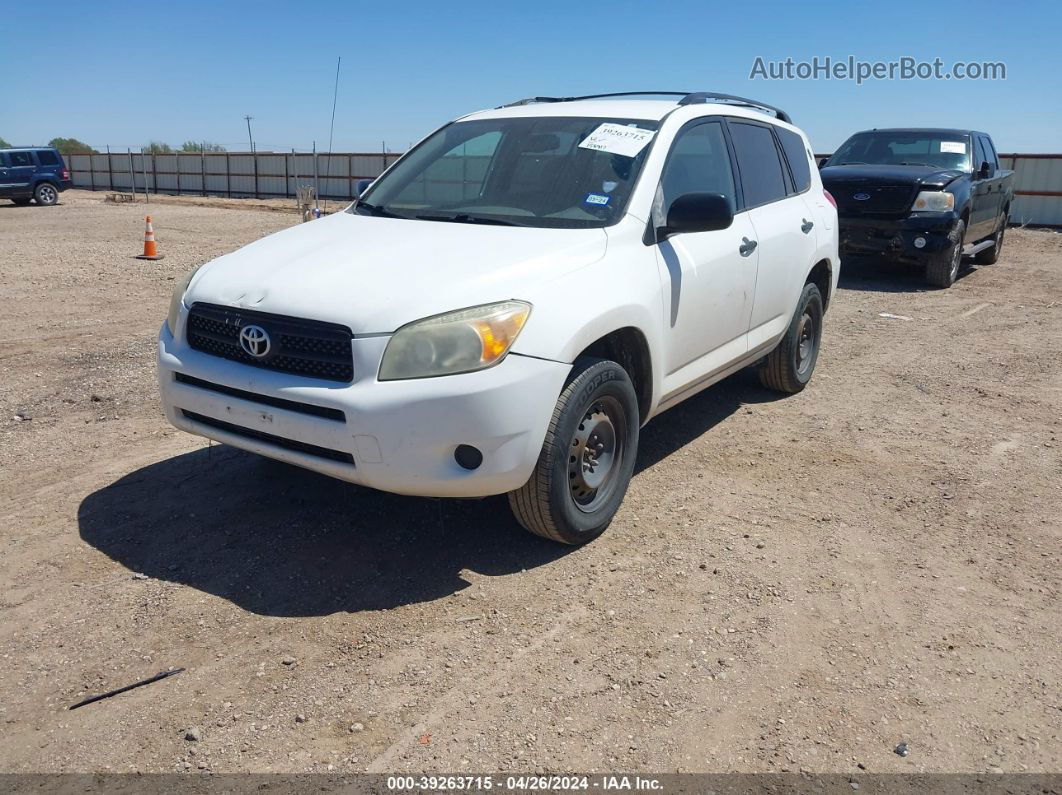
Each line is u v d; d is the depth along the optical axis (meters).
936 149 12.73
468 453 3.56
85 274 11.98
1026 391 6.85
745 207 5.45
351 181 41.06
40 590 3.68
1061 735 2.93
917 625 3.56
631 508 4.59
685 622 3.54
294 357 3.64
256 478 4.81
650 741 2.86
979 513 4.61
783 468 5.18
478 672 3.20
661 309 4.38
